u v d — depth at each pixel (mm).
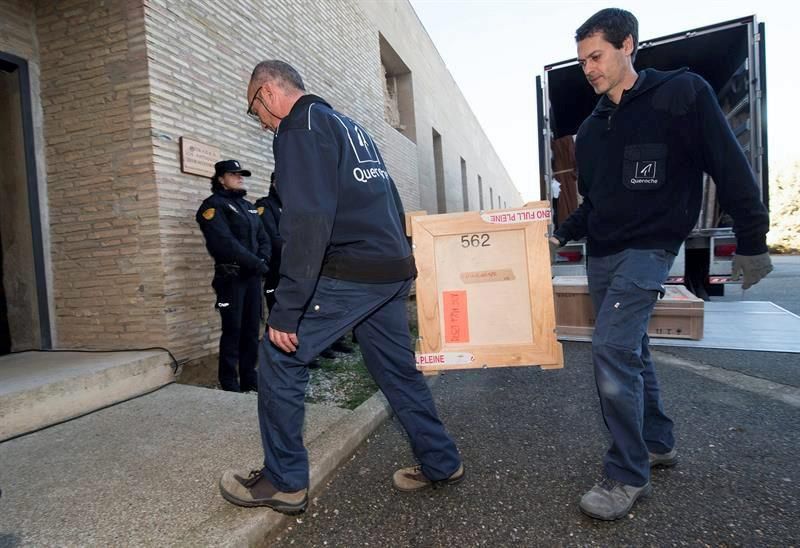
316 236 1458
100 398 2783
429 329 2025
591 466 2020
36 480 1925
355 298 1646
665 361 3529
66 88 3553
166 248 3402
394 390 1815
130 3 3359
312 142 1508
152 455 2135
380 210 1702
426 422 1831
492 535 1588
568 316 4555
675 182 1658
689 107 1574
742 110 5824
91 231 3537
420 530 1641
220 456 2109
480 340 2006
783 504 1672
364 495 1894
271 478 1650
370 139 1886
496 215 2006
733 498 1723
